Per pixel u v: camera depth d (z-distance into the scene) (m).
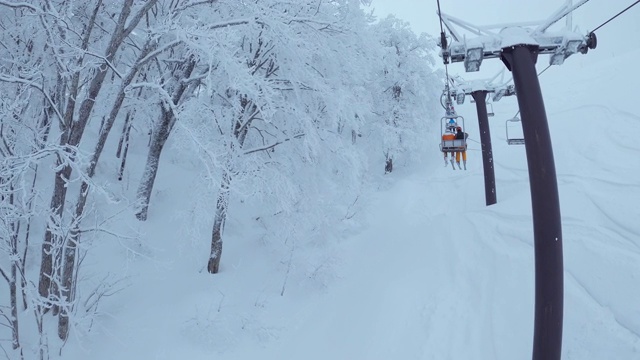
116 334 7.64
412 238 12.97
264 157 10.66
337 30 9.76
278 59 9.59
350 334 8.30
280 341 8.37
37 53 8.62
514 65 5.70
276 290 9.96
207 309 8.62
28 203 6.82
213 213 9.34
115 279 8.95
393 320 8.34
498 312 7.60
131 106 12.24
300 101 10.02
